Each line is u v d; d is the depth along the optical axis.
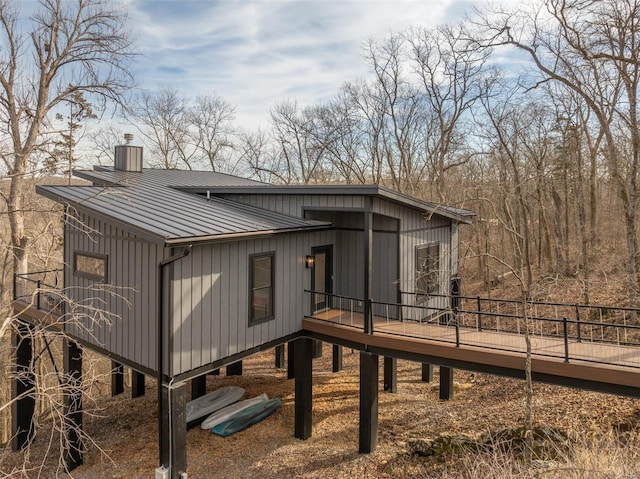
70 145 14.28
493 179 21.33
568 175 23.34
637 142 14.20
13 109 15.27
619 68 14.43
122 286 8.28
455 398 12.04
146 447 10.57
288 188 10.06
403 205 10.40
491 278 24.34
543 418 8.79
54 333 8.92
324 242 10.99
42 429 13.30
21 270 14.00
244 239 8.23
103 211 7.84
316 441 9.89
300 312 10.12
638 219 18.22
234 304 8.52
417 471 7.96
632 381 6.42
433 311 12.30
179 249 7.38
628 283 15.16
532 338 8.51
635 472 5.08
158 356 7.44
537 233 26.45
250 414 11.16
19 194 13.66
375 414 9.10
